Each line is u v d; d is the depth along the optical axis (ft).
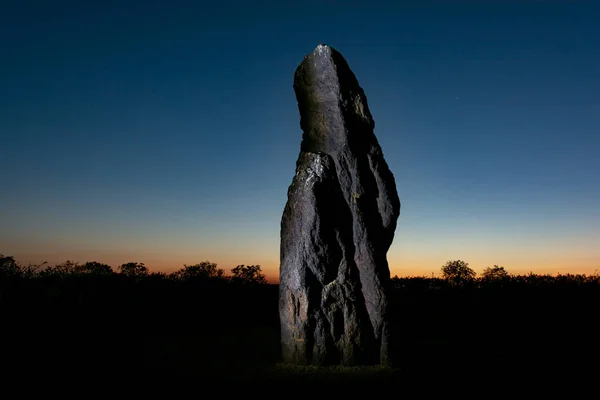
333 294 58.39
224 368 56.65
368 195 61.31
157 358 61.98
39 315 74.90
